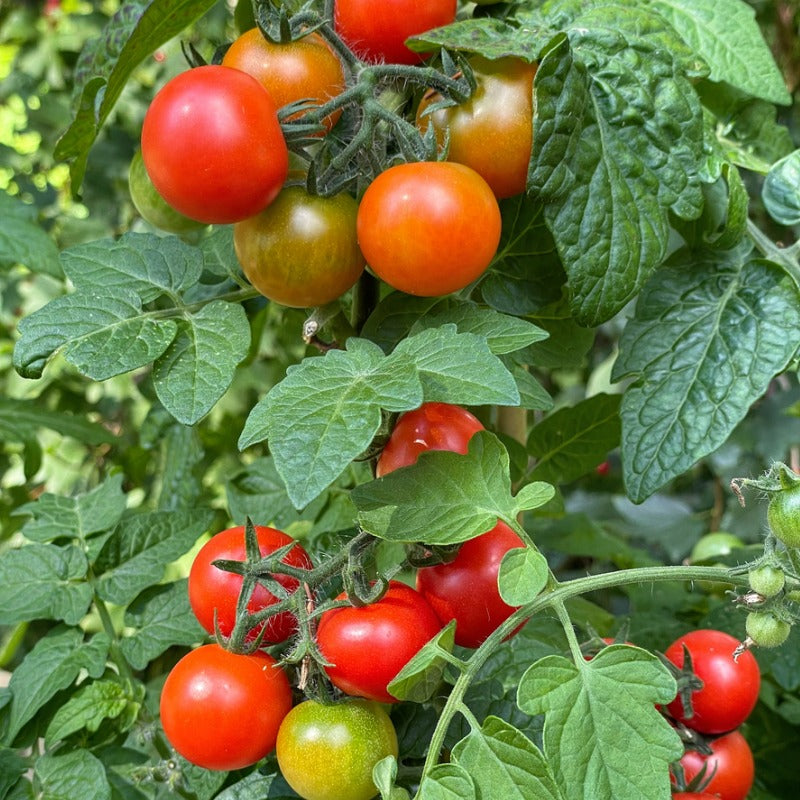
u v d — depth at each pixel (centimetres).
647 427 31
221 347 27
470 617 27
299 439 22
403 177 26
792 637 39
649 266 29
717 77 35
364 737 26
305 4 28
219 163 25
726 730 32
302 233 27
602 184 28
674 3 36
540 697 24
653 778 24
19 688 33
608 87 28
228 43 30
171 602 35
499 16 32
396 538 25
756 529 62
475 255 26
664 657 31
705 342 32
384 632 25
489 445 27
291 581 27
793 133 64
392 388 23
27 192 71
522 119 27
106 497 37
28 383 74
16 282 71
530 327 27
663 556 76
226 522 56
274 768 31
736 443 62
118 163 64
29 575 35
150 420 49
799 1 61
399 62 30
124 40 33
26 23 83
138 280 29
